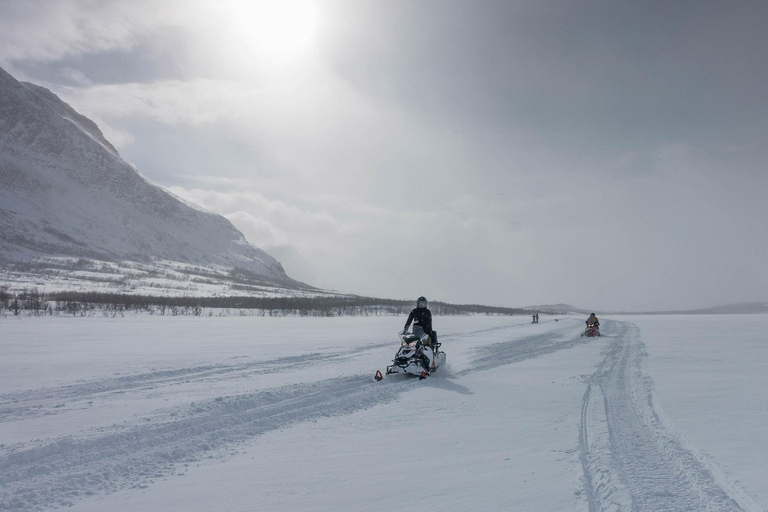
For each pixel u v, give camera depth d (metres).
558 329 34.22
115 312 59.31
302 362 14.41
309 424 7.40
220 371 12.50
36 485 4.90
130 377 11.32
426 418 7.77
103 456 5.80
